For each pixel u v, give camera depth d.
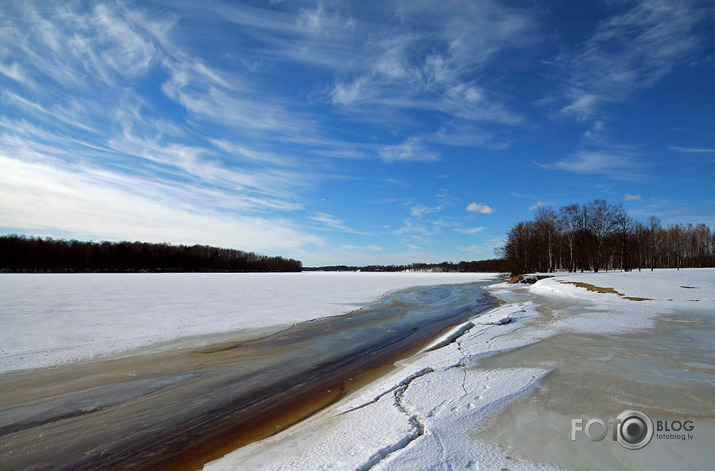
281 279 53.44
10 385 6.99
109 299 21.06
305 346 10.55
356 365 8.59
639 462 3.72
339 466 3.64
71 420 5.48
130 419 5.52
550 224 53.69
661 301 18.88
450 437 4.28
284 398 6.43
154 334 11.70
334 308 19.25
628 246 49.16
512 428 4.55
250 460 4.13
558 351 8.89
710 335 10.82
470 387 6.22
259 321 14.68
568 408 5.24
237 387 7.02
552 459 3.77
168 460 4.31
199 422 5.41
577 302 20.08
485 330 11.83
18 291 25.64
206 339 11.32
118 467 4.18
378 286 38.62
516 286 37.59
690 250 70.69
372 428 4.67
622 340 10.15
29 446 4.68
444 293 29.97
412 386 6.36
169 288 30.62
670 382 6.44
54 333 11.47
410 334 12.38
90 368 8.15
